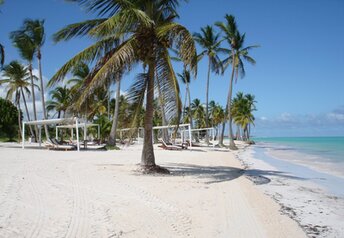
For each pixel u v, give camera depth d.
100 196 7.54
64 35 11.13
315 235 6.07
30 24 32.03
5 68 38.38
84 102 10.80
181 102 11.73
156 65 11.58
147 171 11.66
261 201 8.50
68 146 25.94
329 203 8.84
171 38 11.09
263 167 18.31
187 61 10.30
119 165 13.91
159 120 47.12
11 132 50.53
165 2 11.83
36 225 5.29
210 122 77.31
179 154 24.25
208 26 38.84
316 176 14.44
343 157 26.16
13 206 6.32
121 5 11.12
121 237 5.00
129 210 6.48
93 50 11.02
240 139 88.56
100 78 10.05
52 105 43.38
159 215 6.30
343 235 6.12
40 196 7.26
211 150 33.09
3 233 4.83
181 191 8.73
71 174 10.77
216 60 39.69
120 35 11.01
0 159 15.28
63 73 10.91
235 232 5.71
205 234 5.49
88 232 5.09
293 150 39.41
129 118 11.88
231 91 39.81
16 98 42.84
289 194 10.00
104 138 37.97
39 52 33.00
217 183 10.60
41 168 12.05
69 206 6.52
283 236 5.78
